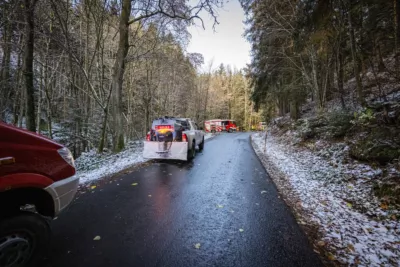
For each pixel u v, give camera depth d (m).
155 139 8.50
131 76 17.25
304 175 6.47
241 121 55.75
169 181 5.82
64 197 2.56
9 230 2.06
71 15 9.90
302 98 15.81
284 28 12.29
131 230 3.19
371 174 5.17
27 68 6.43
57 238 2.95
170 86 23.09
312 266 2.40
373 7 8.12
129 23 10.27
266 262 2.47
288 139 13.79
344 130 8.59
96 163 8.41
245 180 5.96
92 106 16.06
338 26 9.99
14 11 6.70
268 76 17.14
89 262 2.46
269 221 3.50
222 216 3.68
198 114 37.44
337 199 4.49
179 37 14.95
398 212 3.55
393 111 6.68
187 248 2.74
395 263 2.42
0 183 2.00
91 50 12.09
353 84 14.54
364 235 3.03
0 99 10.88
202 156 10.01
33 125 6.53
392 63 10.38
